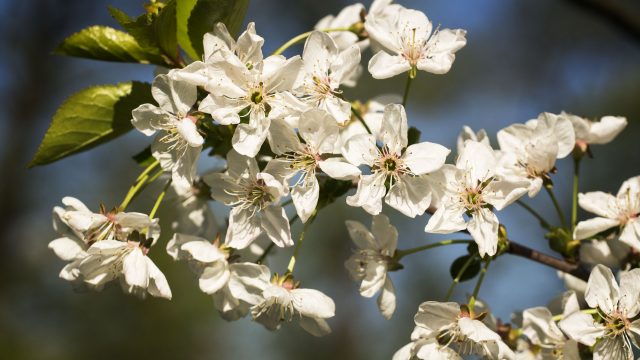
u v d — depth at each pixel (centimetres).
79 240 48
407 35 48
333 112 46
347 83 51
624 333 46
